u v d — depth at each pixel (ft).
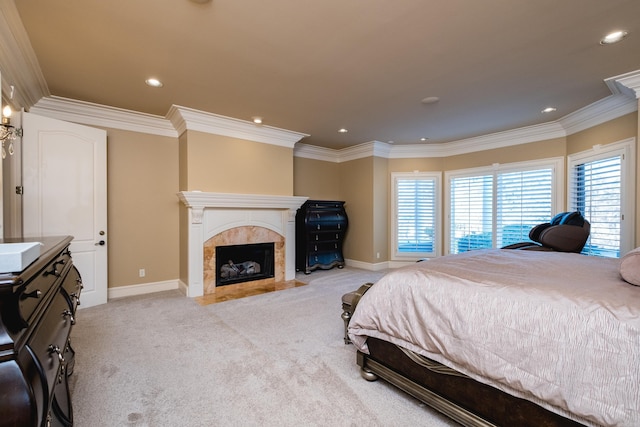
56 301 4.48
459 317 4.97
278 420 5.44
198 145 13.67
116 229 13.19
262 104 12.25
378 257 19.76
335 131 16.31
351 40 7.79
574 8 6.51
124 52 8.34
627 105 10.91
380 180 19.80
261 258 16.21
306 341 8.80
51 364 3.41
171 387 6.45
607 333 3.71
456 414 5.07
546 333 4.11
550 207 14.82
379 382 6.68
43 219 10.52
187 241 13.57
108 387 6.42
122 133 13.32
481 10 6.60
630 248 10.80
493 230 16.97
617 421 3.49
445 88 10.73
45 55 8.45
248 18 6.90
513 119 14.08
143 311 11.33
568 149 14.25
